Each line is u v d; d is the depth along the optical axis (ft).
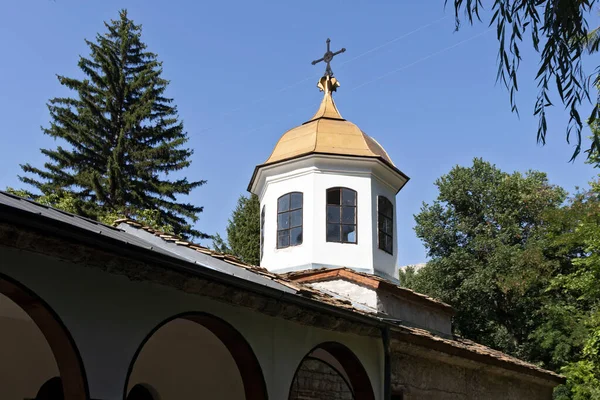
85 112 102.01
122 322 21.95
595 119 25.00
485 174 110.93
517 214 106.11
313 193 55.16
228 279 24.62
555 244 87.15
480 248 104.12
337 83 63.87
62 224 18.69
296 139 58.18
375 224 55.31
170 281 22.99
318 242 53.93
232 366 34.78
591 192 87.25
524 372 55.26
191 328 33.63
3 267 18.71
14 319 30.50
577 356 88.53
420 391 42.47
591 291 76.02
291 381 29.60
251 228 119.34
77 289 20.68
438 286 104.88
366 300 47.39
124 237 26.55
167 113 110.42
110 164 96.99
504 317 102.83
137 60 110.42
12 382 30.71
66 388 20.53
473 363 47.73
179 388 36.04
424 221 109.60
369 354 36.47
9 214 17.37
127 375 21.71
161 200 104.53
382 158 55.83
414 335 40.06
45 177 99.91
